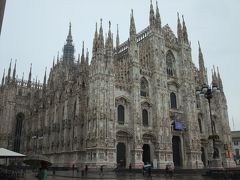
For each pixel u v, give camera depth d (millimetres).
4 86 107875
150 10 79438
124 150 62344
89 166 56031
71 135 70812
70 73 80875
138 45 76438
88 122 60000
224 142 84250
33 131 98812
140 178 37812
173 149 73375
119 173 50219
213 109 87250
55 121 81562
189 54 85062
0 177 36125
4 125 99812
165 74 75125
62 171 60750
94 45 63781
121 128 62469
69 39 122375
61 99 81438
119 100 64375
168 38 83438
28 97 109875
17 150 102562
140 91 69875
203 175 40938
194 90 81812
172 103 77438
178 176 42781
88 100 64188
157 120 68688
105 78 61031
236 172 32531
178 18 87500
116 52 79625
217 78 91938
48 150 83812
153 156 66812
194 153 73688
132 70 67750
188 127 75500
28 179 36906
